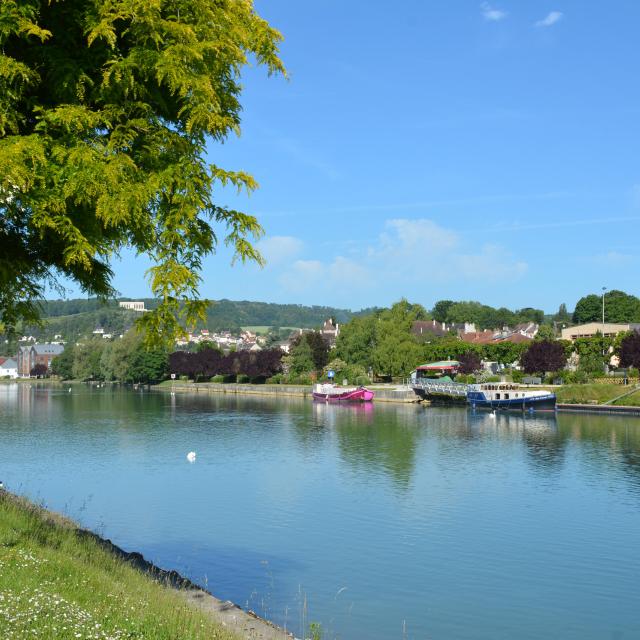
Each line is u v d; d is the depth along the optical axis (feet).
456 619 72.59
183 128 46.21
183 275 41.81
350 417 294.25
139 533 102.06
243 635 46.14
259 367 555.69
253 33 46.39
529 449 190.19
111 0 39.99
